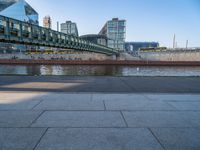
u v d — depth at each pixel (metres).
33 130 4.47
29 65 108.44
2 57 132.50
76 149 3.58
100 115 5.64
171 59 126.75
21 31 35.28
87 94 8.65
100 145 3.75
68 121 5.10
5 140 3.94
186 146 3.74
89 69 90.56
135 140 3.98
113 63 115.44
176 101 7.46
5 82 12.66
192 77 16.19
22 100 7.43
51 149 3.57
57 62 115.50
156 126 4.79
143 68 96.56
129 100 7.55
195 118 5.43
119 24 183.62
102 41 176.50
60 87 10.81
